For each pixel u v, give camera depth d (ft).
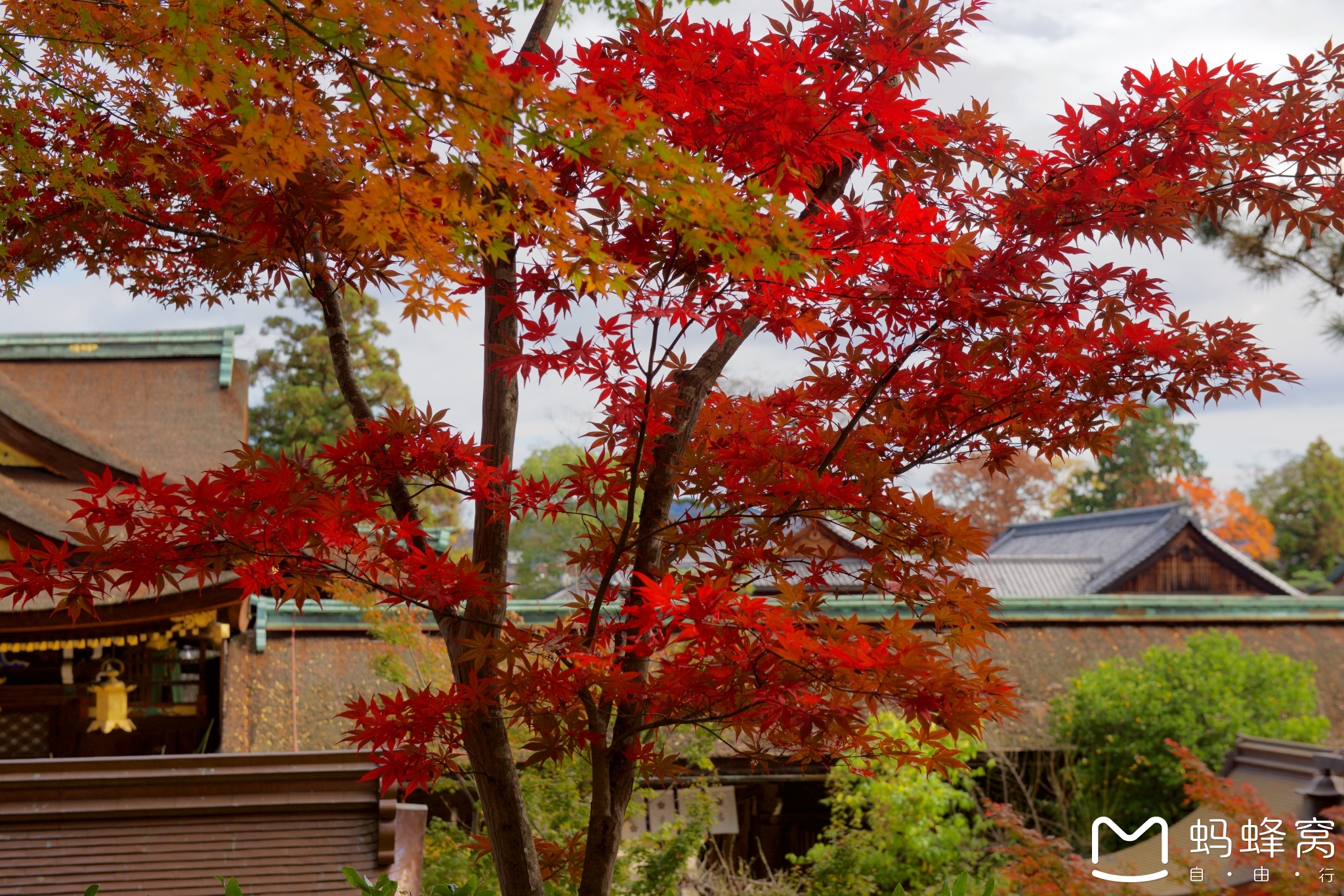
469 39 5.69
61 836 15.01
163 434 36.45
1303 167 8.82
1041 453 10.27
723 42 6.91
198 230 11.12
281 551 7.79
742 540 9.21
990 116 9.40
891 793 26.86
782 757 8.92
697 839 21.71
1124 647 44.14
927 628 37.40
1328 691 44.09
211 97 7.09
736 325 7.80
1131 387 9.61
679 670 7.79
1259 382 9.24
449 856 19.35
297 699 30.99
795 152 7.17
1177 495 124.06
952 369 9.23
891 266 7.93
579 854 10.21
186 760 16.02
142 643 29.35
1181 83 8.29
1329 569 137.28
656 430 8.35
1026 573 73.82
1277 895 19.88
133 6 8.23
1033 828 34.94
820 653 7.09
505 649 7.76
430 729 8.25
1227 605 47.50
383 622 26.03
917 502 7.92
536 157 8.13
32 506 24.43
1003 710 7.65
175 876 14.61
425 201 6.89
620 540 8.38
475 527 9.43
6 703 29.99
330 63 8.62
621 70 7.08
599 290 7.10
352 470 8.46
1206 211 9.23
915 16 7.95
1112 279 8.86
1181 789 34.42
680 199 6.18
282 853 15.28
